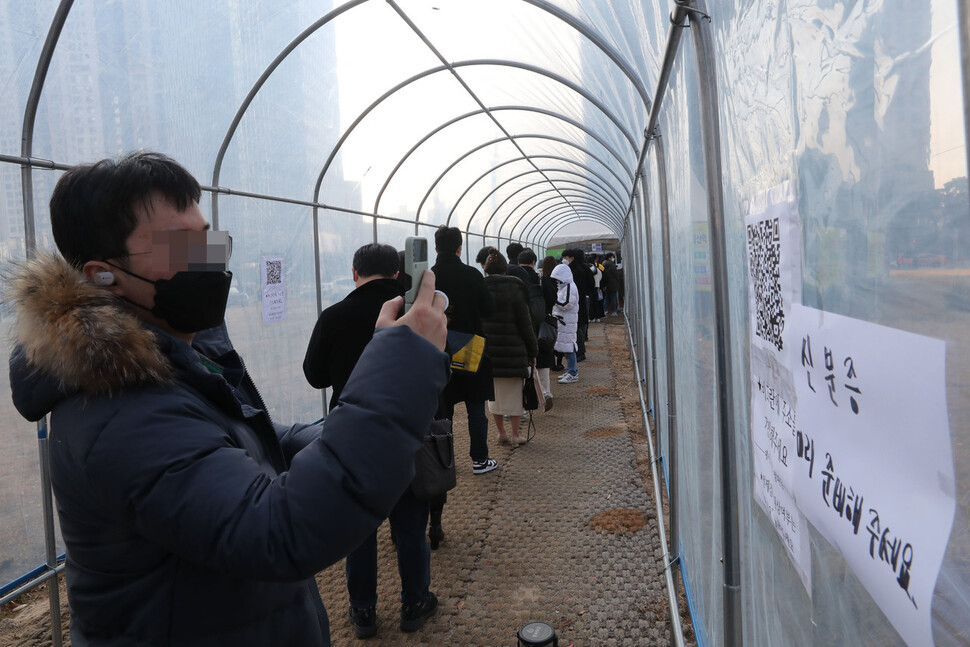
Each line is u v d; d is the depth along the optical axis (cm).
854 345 86
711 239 159
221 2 432
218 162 510
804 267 106
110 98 402
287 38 479
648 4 229
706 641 242
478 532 446
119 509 93
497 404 625
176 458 93
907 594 73
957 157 59
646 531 437
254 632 108
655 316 484
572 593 364
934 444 66
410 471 98
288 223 623
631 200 827
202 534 90
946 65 61
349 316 331
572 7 347
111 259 106
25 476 383
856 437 87
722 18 163
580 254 1112
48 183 374
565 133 833
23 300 96
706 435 227
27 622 363
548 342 746
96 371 93
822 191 97
